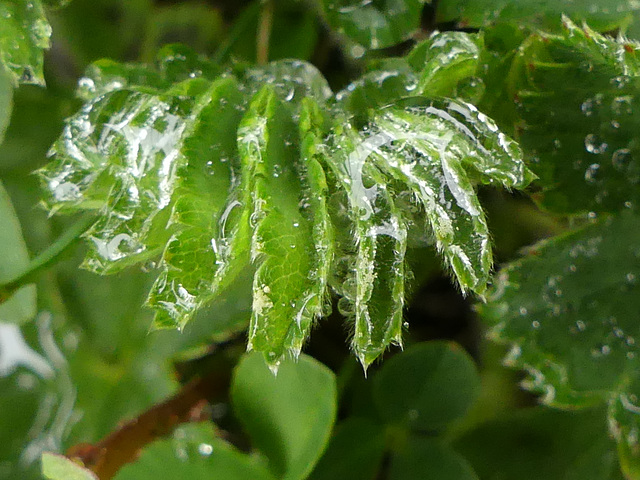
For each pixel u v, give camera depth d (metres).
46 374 0.20
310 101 0.15
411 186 0.15
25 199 0.20
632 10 0.16
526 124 0.17
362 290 0.15
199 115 0.15
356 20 0.17
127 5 0.21
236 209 0.15
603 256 0.17
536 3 0.16
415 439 0.19
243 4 0.21
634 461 0.17
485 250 0.15
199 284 0.15
